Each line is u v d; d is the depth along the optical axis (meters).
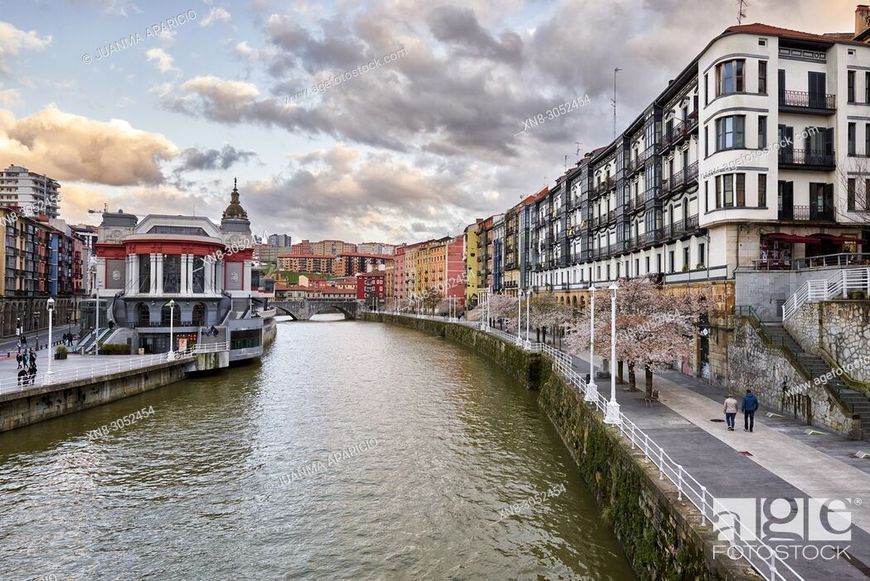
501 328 79.06
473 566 16.77
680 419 22.75
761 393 25.50
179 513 20.70
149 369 42.81
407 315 137.38
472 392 43.28
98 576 16.41
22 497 22.05
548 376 38.56
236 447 28.64
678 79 38.03
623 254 50.19
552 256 76.69
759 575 10.05
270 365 59.25
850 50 32.97
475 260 135.38
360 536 18.88
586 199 61.00
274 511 20.89
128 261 58.50
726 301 30.28
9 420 30.38
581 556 16.91
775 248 32.50
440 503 21.41
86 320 59.19
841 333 22.27
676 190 38.28
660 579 13.60
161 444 29.05
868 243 32.50
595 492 20.80
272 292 134.38
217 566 16.97
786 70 33.03
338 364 60.28
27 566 16.94
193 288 58.94
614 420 21.09
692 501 12.70
